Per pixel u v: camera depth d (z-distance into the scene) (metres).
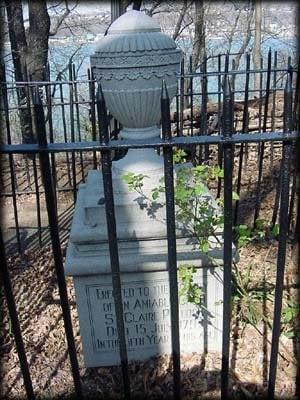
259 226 3.10
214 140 1.55
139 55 2.37
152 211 2.50
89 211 2.50
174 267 1.71
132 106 2.51
